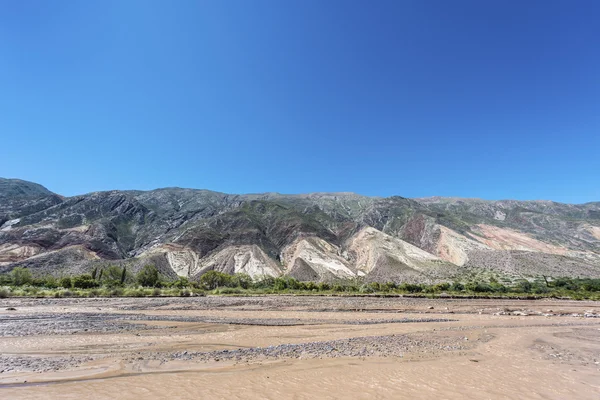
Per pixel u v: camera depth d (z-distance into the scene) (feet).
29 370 40.86
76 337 63.52
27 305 125.49
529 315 118.52
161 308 123.95
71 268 403.34
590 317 114.11
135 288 221.66
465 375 39.55
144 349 54.44
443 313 122.31
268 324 86.89
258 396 31.40
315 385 35.01
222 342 62.08
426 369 42.19
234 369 41.60
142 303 142.20
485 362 46.96
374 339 65.00
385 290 250.57
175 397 31.12
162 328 76.95
